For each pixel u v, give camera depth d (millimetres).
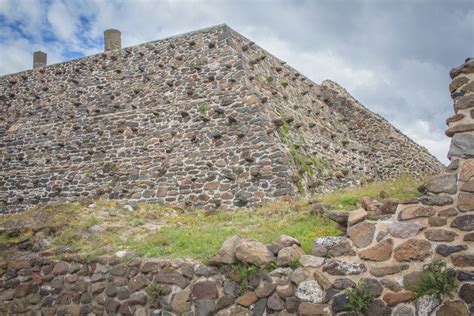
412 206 6469
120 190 16656
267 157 14828
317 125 20688
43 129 20375
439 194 6332
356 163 21922
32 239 10406
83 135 19078
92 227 10750
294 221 9508
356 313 6219
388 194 9359
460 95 6500
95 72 20375
